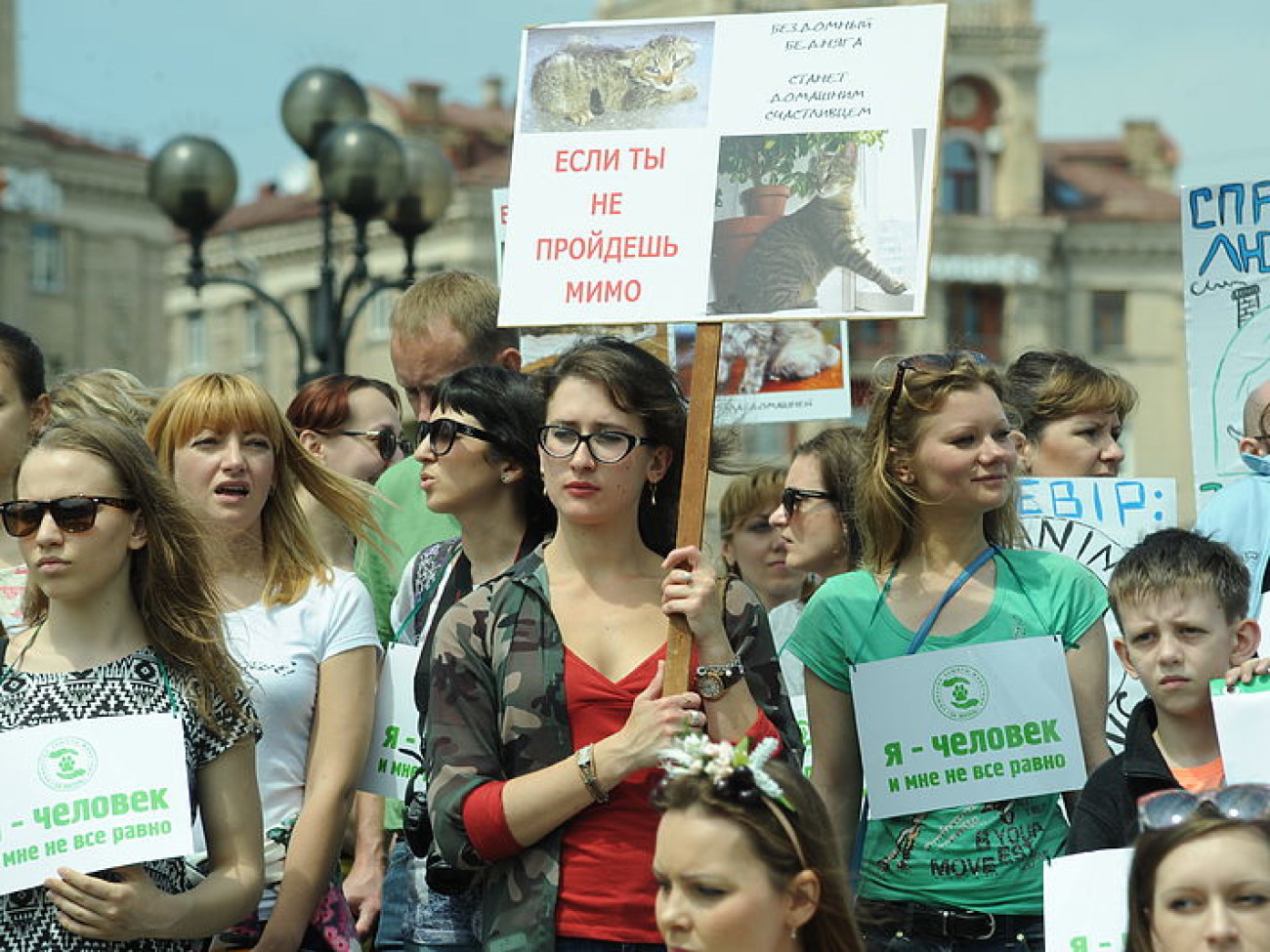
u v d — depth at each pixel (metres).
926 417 11.10
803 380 15.14
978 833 10.88
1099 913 9.62
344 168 27.27
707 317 10.35
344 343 28.03
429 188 28.69
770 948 8.43
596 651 10.02
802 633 11.40
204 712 9.93
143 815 9.48
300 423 14.91
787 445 86.62
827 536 13.95
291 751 11.27
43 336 99.44
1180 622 10.24
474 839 9.72
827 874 8.59
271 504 11.77
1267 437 12.66
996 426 11.13
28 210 97.88
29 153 97.88
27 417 12.49
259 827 10.08
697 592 9.75
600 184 10.59
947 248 112.31
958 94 113.50
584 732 9.88
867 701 11.02
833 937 8.58
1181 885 8.12
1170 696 10.27
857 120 10.41
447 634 10.16
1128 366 115.25
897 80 10.43
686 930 8.46
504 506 12.16
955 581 11.20
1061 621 11.16
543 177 10.66
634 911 9.62
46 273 99.62
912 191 10.30
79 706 9.71
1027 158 113.75
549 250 10.57
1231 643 10.33
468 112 115.62
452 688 10.05
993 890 10.84
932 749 10.93
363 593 11.72
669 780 8.62
